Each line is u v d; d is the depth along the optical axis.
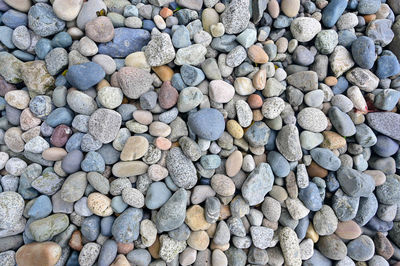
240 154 0.31
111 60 0.29
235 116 0.31
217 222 0.31
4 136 0.29
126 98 0.30
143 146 0.28
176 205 0.28
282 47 0.32
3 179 0.28
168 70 0.30
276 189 0.31
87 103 0.28
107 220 0.28
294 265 0.30
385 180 0.33
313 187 0.31
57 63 0.28
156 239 0.29
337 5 0.32
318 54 0.33
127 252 0.29
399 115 0.33
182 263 0.29
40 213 0.27
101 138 0.28
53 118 0.28
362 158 0.33
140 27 0.30
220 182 0.30
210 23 0.31
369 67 0.33
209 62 0.30
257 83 0.30
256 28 0.33
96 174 0.28
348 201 0.31
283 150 0.31
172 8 0.31
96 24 0.28
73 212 0.29
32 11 0.28
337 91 0.33
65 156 0.28
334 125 0.32
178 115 0.31
